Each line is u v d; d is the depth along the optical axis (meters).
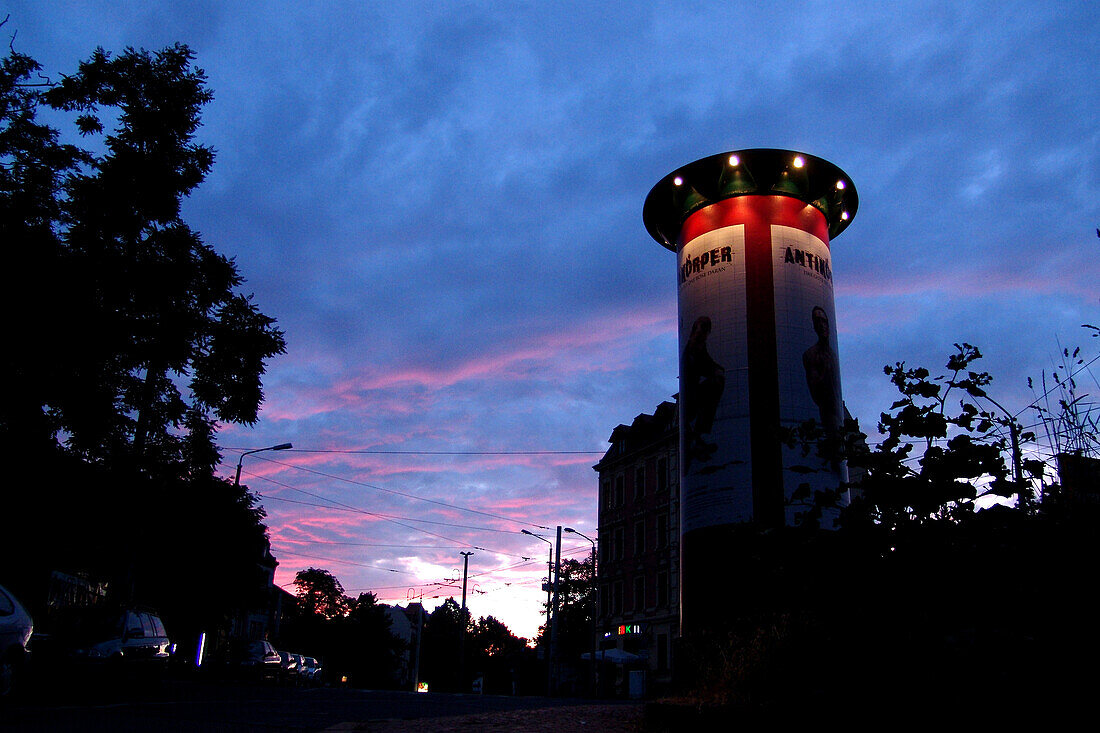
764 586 6.68
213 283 19.02
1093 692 4.81
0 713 10.00
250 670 32.34
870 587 5.62
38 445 16.59
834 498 6.02
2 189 16.50
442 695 26.42
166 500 22.36
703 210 25.31
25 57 17.58
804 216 24.89
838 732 5.85
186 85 19.31
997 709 5.06
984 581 5.24
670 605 45.25
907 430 5.81
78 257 15.78
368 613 79.88
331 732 8.98
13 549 19.64
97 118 18.89
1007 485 5.42
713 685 8.66
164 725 9.22
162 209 18.27
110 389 17.36
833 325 24.23
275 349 20.62
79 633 15.62
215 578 29.83
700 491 22.67
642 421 52.69
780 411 22.44
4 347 14.65
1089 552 4.94
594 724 10.42
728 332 23.64
